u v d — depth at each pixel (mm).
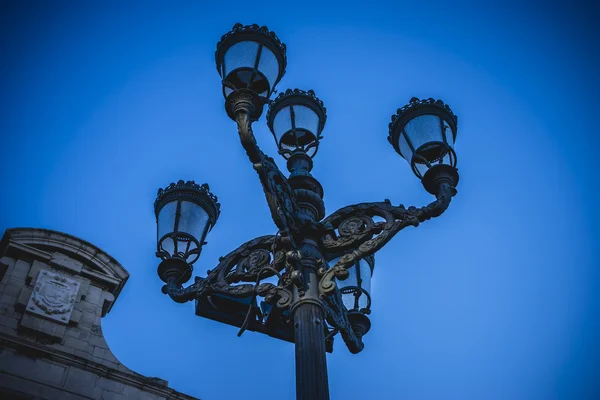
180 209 7484
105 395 10180
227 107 5754
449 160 6816
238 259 6480
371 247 5816
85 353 10656
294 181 6812
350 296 7602
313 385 4977
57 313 10836
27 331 10445
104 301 11586
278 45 6574
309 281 5727
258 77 6344
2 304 10625
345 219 6234
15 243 11438
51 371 10016
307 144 7508
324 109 7855
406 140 6957
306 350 5227
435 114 7031
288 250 5766
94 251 12023
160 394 10625
